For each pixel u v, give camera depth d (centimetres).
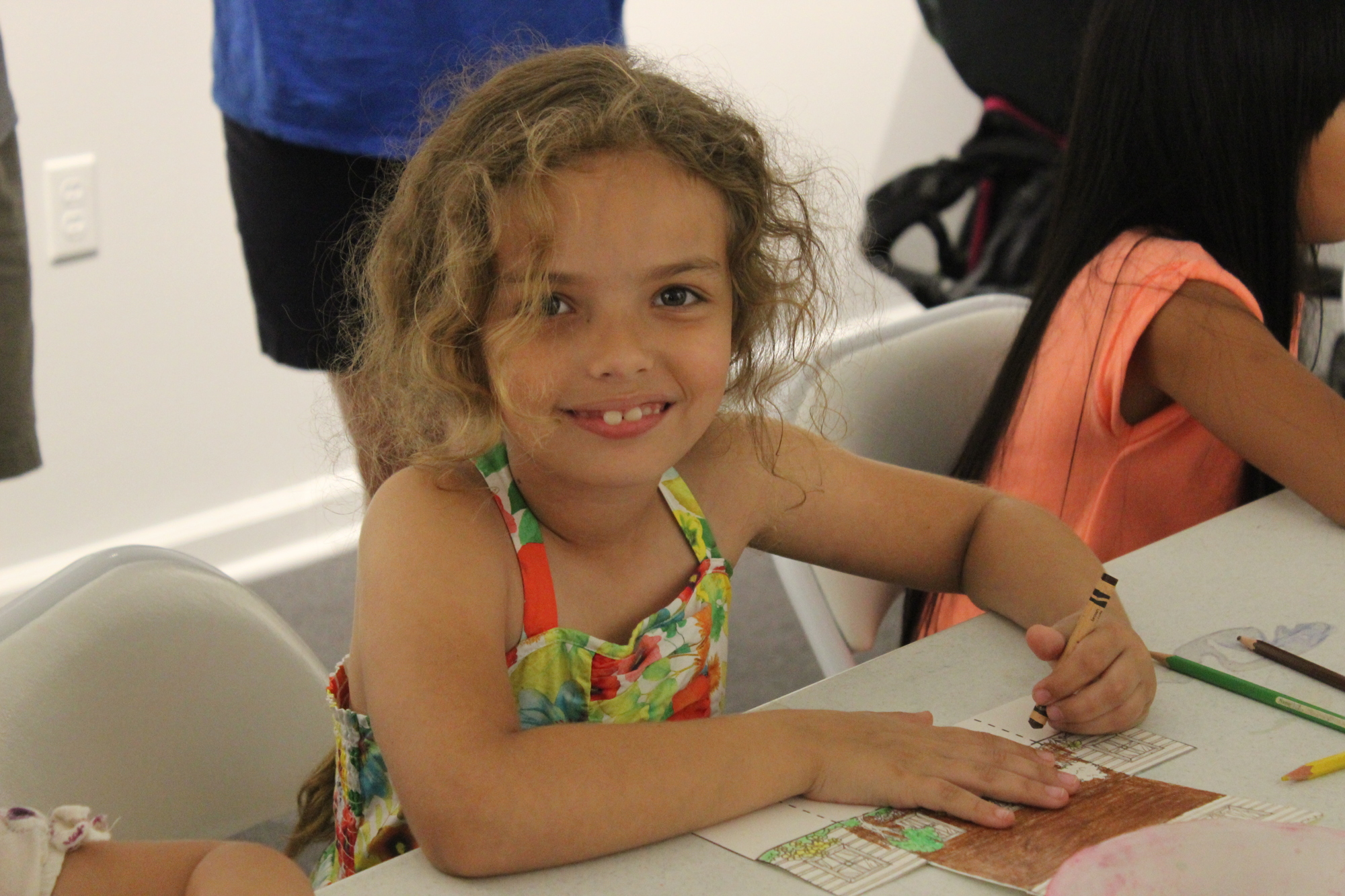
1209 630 85
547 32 174
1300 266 129
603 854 64
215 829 87
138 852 62
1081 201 128
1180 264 117
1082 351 123
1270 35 115
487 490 83
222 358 249
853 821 67
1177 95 120
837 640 122
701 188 77
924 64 330
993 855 63
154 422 244
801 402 119
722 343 79
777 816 68
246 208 180
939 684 81
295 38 167
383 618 75
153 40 227
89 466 239
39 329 227
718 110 83
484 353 78
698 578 91
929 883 61
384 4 164
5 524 231
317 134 170
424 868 65
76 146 223
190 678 85
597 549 88
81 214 226
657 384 76
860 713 74
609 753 67
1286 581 91
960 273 291
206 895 59
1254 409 110
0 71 163
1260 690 77
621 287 74
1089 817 66
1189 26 119
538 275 73
